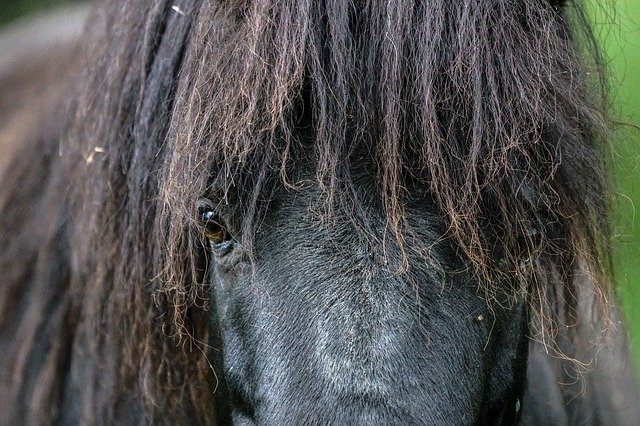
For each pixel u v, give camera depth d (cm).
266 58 161
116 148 175
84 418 186
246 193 161
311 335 158
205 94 163
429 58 159
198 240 170
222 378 171
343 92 159
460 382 159
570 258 166
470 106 159
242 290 163
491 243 161
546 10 164
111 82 176
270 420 159
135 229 174
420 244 159
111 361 182
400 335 157
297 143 161
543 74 161
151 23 173
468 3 161
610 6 175
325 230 159
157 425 181
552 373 188
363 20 161
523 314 167
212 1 166
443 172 158
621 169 170
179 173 163
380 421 155
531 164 161
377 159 159
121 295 177
